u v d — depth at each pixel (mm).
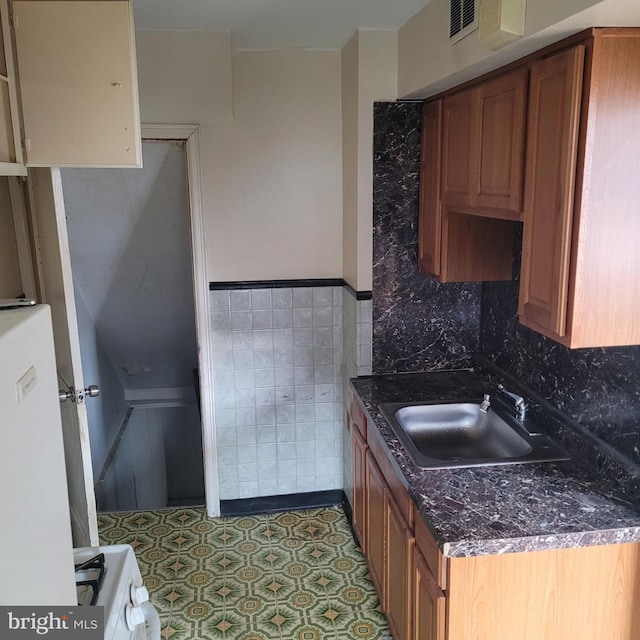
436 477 2014
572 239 1641
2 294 1988
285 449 3490
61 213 1833
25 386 924
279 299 3295
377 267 2984
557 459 2121
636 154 1593
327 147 3166
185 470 5352
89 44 1720
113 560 1559
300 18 2582
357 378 3051
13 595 827
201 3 2391
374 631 2586
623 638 1832
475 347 3143
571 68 1578
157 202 3459
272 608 2736
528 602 1762
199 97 2955
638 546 1771
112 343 4754
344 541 3238
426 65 2408
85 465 1950
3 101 1685
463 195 2393
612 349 1954
